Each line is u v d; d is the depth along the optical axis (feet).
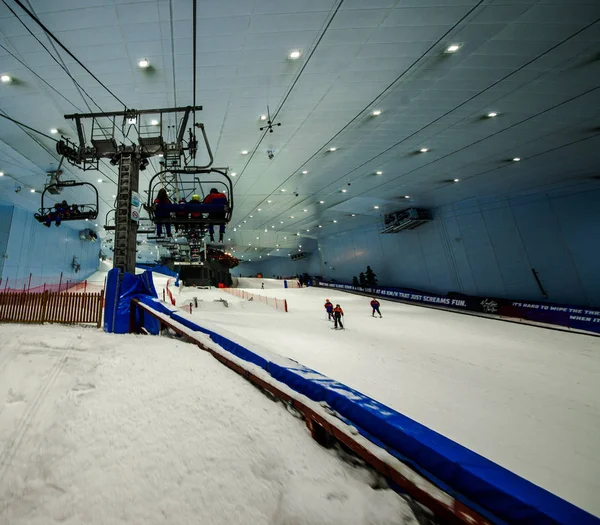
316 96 28.89
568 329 45.83
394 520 5.08
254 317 47.83
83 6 18.39
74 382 10.23
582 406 18.24
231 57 23.34
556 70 26.35
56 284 69.00
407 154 42.86
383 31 21.76
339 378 20.66
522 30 22.09
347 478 6.17
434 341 36.14
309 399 8.06
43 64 22.62
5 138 32.53
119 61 22.88
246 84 26.58
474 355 30.14
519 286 60.13
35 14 18.61
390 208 77.51
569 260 53.72
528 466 12.25
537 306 51.78
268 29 21.03
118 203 22.24
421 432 6.06
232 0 18.72
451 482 5.09
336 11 19.99
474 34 22.33
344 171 49.11
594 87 28.76
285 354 25.22
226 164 43.16
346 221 92.84
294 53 23.40
